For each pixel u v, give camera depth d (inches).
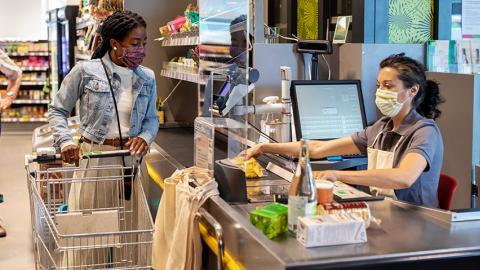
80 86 140.6
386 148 116.7
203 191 103.7
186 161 153.7
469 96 141.5
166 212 115.0
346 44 164.6
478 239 84.0
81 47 342.0
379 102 114.3
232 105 114.1
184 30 187.8
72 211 119.6
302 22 236.1
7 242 219.0
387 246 80.3
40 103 513.7
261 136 153.1
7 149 424.5
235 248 91.0
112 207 131.1
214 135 108.5
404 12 164.1
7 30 528.4
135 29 138.7
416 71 112.9
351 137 129.2
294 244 80.5
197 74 173.6
